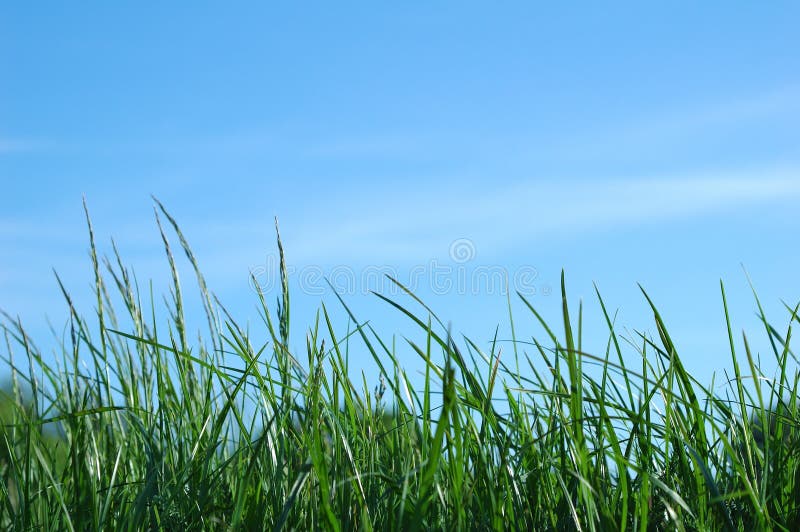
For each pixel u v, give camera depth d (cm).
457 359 182
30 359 234
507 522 176
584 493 162
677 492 190
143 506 187
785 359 194
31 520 213
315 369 203
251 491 204
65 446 241
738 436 197
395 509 188
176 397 240
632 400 207
